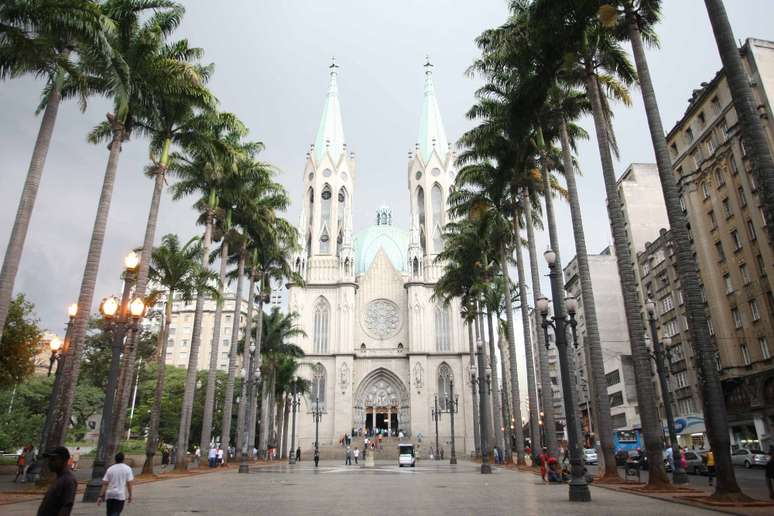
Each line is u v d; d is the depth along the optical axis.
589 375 83.19
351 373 85.88
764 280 43.31
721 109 48.50
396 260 101.62
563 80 29.98
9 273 19.86
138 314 18.61
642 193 71.31
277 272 58.03
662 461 20.66
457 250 55.12
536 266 36.38
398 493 21.09
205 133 34.44
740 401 45.44
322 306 91.44
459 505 16.44
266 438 65.94
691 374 55.31
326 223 98.38
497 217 43.41
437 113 108.25
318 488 24.08
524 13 29.80
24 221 20.53
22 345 38.19
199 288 39.69
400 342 91.25
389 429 85.00
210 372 44.69
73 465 41.22
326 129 104.81
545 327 19.36
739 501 15.45
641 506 15.47
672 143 56.50
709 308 49.78
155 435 34.16
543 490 21.78
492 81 36.06
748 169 44.75
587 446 77.12
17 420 55.34
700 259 50.72
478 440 62.88
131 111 28.55
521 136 32.00
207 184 42.44
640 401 21.61
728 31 15.70
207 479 31.52
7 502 17.83
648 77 21.53
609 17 22.86
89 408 70.94
